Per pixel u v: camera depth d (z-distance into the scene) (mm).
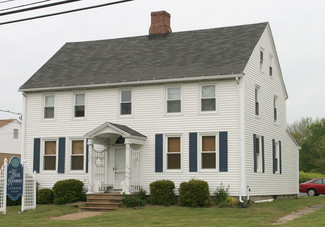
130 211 22406
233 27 29375
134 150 25922
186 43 29219
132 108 26828
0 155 46594
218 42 28219
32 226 17656
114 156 27141
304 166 71438
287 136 31766
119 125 25750
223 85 25078
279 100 30953
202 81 25469
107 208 23672
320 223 17078
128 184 24516
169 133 25875
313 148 70812
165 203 24297
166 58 28188
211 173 24781
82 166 27578
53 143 28438
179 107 25969
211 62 26281
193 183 23703
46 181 28125
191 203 23594
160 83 26344
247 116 25141
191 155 25266
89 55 31062
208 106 25344
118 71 28188
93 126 27531
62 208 23953
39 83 28844
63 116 28250
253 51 26609
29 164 28641
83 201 26234
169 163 25797
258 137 26812
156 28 30969
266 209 22594
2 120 49094
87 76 28422
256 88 27234
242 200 23984
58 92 28531
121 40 31844
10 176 22016
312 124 72188
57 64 30781
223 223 17844
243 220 18781
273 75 30062
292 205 24750
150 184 24953
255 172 25672
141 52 29766
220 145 24750
